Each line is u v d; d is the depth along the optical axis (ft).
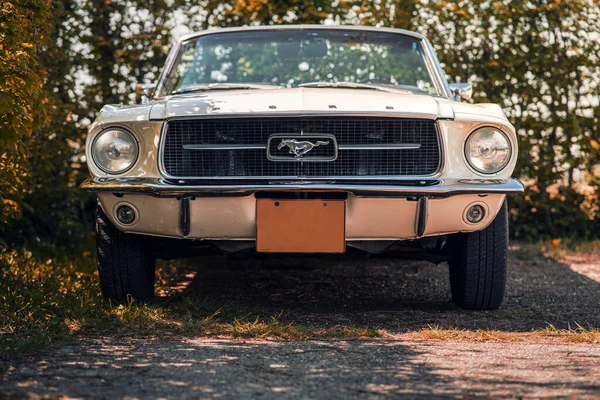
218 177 13.46
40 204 21.72
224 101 13.92
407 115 13.44
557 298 16.72
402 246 15.25
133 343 11.93
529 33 25.14
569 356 11.18
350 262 21.31
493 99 25.76
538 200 26.07
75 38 24.04
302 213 13.38
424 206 13.41
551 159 25.77
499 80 25.18
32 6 15.12
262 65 17.44
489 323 14.06
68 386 9.48
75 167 24.08
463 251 14.71
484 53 25.75
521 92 25.35
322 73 17.30
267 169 13.51
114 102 24.79
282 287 17.93
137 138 13.64
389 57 17.66
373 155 13.55
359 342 12.14
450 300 16.52
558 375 10.09
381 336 12.68
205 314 14.46
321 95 14.23
